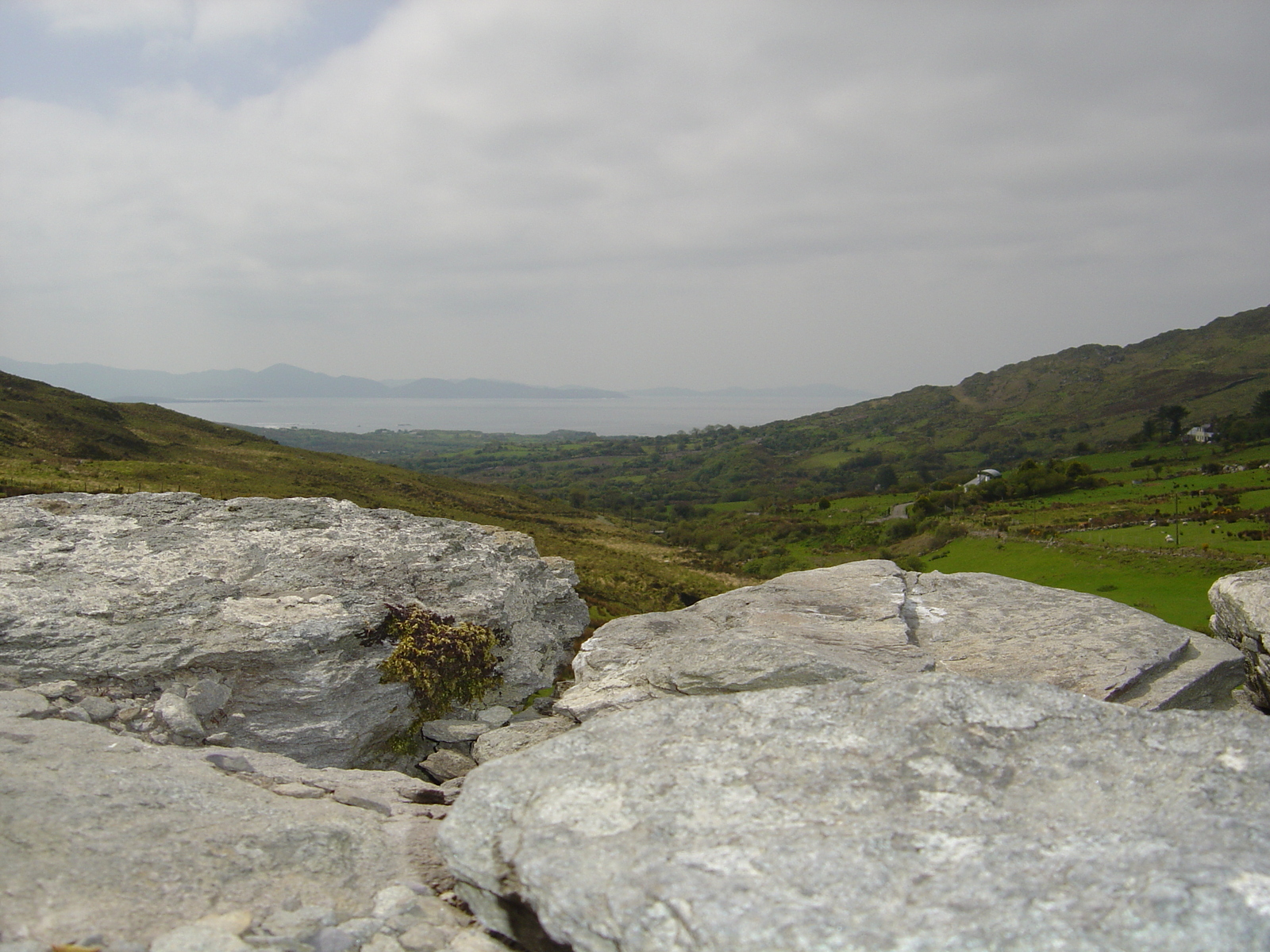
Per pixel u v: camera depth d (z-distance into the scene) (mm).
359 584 9742
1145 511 103938
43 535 9500
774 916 3445
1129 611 9383
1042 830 3977
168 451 140375
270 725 7965
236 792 5809
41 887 4098
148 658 7715
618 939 3588
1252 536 78750
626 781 4730
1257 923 3025
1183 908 3141
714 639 8312
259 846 5008
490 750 8195
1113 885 3381
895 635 8664
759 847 3969
